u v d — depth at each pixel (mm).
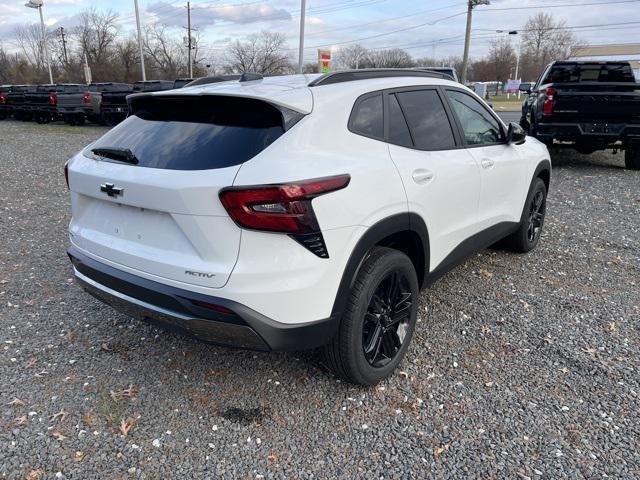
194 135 2621
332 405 2848
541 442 2562
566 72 10859
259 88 2768
